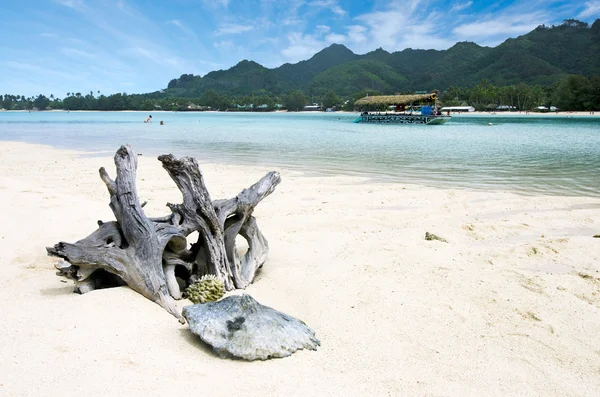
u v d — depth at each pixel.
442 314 4.58
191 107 190.75
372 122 60.97
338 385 3.30
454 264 6.08
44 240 6.69
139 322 4.11
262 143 26.55
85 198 9.88
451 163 17.19
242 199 5.47
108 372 3.27
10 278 5.26
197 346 3.81
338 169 15.52
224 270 5.31
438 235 7.54
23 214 7.83
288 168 15.69
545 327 4.36
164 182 12.60
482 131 40.78
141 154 19.72
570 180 13.32
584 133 37.03
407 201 10.43
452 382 3.41
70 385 3.09
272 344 3.70
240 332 3.76
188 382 3.23
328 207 9.80
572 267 6.11
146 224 4.82
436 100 57.81
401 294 5.05
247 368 3.50
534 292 5.14
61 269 4.84
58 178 13.15
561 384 3.44
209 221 5.23
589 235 7.71
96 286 4.93
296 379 3.36
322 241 7.29
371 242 7.16
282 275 5.69
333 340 4.07
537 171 15.10
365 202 10.32
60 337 3.71
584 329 4.33
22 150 21.39
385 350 3.89
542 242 7.10
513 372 3.58
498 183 12.85
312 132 39.31
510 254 6.55
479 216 9.06
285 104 183.75
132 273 4.70
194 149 22.52
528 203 10.22
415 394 3.23
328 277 5.56
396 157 19.19
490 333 4.23
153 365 3.42
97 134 35.06
